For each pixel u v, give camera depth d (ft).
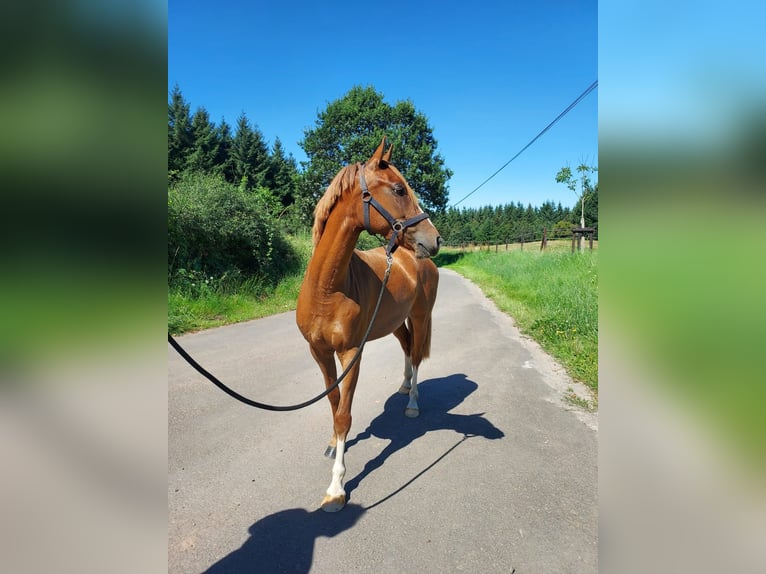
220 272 30.60
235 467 9.13
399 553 6.66
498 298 34.22
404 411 12.17
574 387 13.98
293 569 6.35
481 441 10.27
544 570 6.27
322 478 8.75
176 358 17.12
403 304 10.69
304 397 13.07
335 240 7.98
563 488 8.30
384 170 8.00
